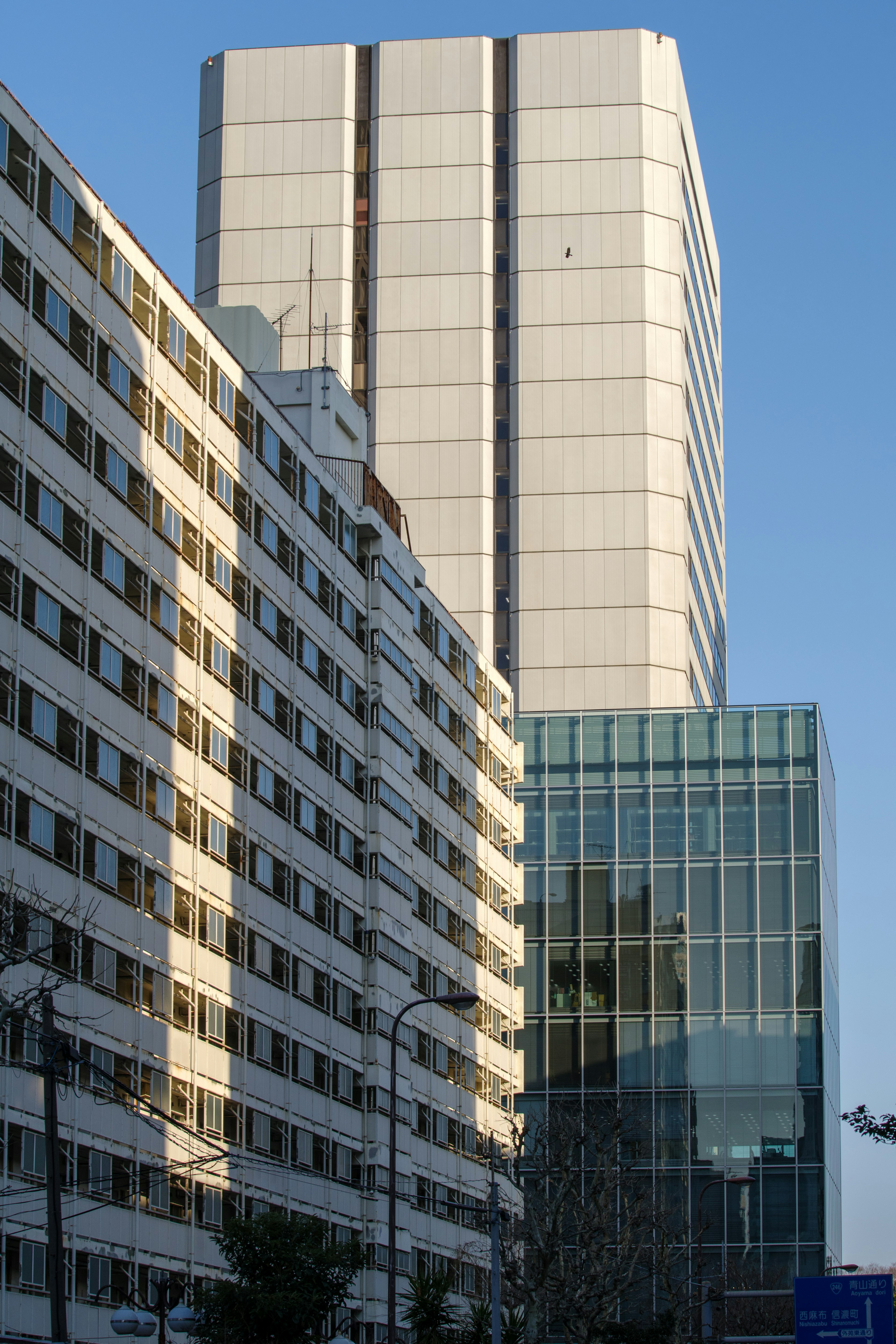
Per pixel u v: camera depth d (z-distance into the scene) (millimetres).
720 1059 115750
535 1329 72312
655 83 151375
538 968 119000
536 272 147250
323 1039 80688
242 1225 58656
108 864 62906
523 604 140625
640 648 139000
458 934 100625
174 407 70875
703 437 161625
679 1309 85062
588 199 148500
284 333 147125
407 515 142875
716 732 121875
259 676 76875
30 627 58969
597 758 122438
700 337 162875
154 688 67375
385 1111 85438
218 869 71562
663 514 142250
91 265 64938
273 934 76188
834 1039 124750
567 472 143000
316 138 151750
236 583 75312
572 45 151875
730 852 119438
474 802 105562
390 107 151500
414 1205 88375
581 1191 79000
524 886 120250
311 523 84312
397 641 93438
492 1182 60562
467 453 143875
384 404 145375
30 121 61219
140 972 64500
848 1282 49844
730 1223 112438
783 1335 94688
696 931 118312
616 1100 111250
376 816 88312
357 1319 81062
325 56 153500
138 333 68312
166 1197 64688
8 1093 54812
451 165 149875
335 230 149500
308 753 81562
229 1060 71000
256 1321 56094
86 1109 59625
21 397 59469
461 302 147000
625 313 146000
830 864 125750
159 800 67062
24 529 58969
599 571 140750
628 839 120688
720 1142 114250
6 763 56844
